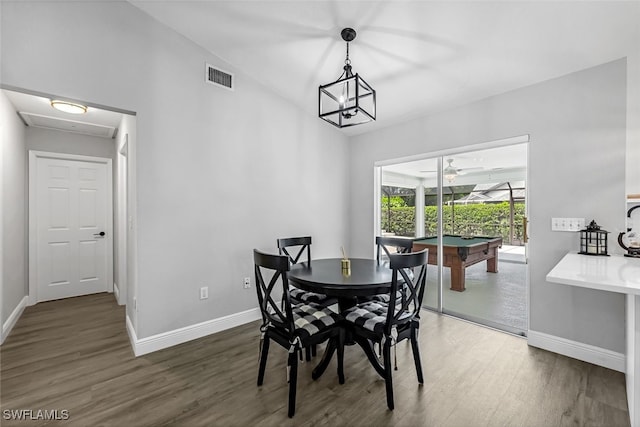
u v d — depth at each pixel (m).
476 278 4.27
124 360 2.31
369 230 4.16
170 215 2.57
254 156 3.19
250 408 1.74
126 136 2.90
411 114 3.49
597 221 2.27
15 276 3.17
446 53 2.44
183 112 2.65
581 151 2.34
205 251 2.80
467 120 3.09
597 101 2.27
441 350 2.49
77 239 4.11
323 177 3.98
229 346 2.56
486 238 3.87
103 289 4.32
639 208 2.13
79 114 3.33
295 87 3.30
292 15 2.28
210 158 2.84
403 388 1.94
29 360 2.31
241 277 3.07
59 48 2.02
